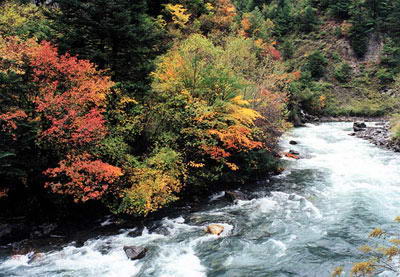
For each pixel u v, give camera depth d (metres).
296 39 63.75
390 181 14.99
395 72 53.78
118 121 12.15
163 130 13.01
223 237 9.70
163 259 8.48
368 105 50.72
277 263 8.16
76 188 9.88
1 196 9.62
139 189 10.41
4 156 8.31
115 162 11.12
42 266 8.14
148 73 13.65
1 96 8.80
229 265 8.14
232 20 35.38
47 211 10.57
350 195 13.22
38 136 9.36
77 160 9.59
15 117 8.68
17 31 13.62
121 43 12.62
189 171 12.75
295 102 39.59
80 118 9.59
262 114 15.93
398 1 57.84
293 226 10.38
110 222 10.80
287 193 13.73
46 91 9.60
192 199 12.88
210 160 13.73
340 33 61.81
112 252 8.85
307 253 8.57
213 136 13.22
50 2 20.14
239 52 20.67
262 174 16.12
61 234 9.88
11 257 8.46
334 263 8.00
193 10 32.09
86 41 12.37
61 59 10.11
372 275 7.02
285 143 25.61
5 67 9.31
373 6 60.72
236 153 14.43
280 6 67.38
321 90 53.75
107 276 7.74
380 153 21.31
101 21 11.19
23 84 9.52
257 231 10.09
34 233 9.73
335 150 22.73
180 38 24.48
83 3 11.36
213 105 12.83
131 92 13.17
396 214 11.05
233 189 14.25
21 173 8.93
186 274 7.77
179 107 13.01
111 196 11.11
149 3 27.77
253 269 7.91
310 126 38.88
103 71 12.02
